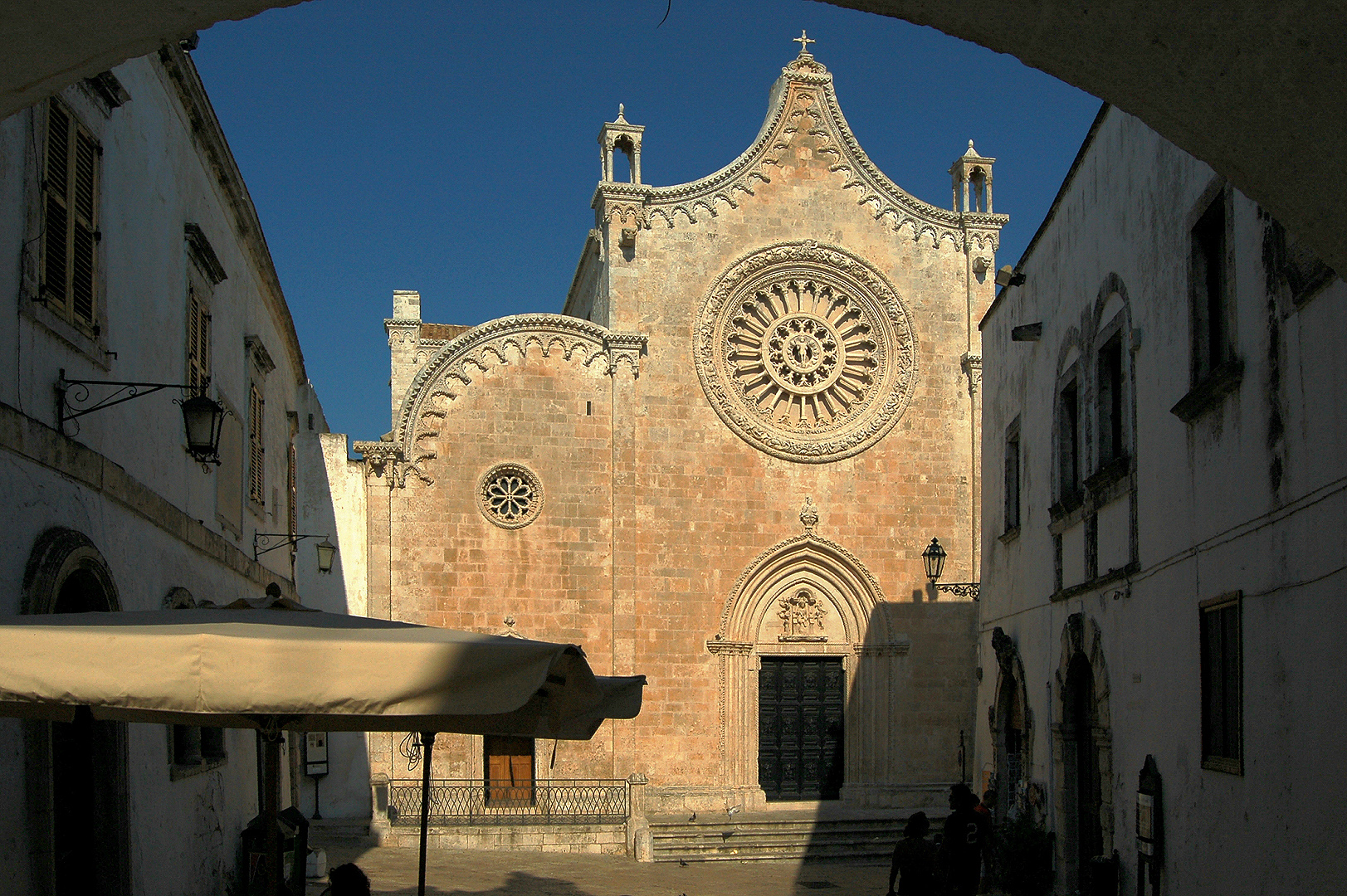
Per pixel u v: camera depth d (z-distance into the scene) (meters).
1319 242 7.65
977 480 37.56
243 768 22.20
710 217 37.25
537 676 8.43
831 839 32.41
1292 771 10.78
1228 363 12.10
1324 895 10.09
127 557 14.34
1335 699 9.98
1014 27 7.32
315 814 32.72
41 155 11.61
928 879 14.84
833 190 38.12
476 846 31.14
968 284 38.38
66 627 8.08
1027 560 22.67
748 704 35.75
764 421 37.03
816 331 37.97
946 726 36.31
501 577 34.78
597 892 25.22
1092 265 18.27
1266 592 11.47
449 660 8.33
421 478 34.75
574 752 34.22
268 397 27.08
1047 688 20.75
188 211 18.25
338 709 8.15
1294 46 6.42
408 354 40.09
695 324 36.69
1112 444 17.81
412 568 34.34
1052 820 20.05
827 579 36.91
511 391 35.47
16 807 10.44
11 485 10.65
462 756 33.53
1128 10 6.74
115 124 14.15
